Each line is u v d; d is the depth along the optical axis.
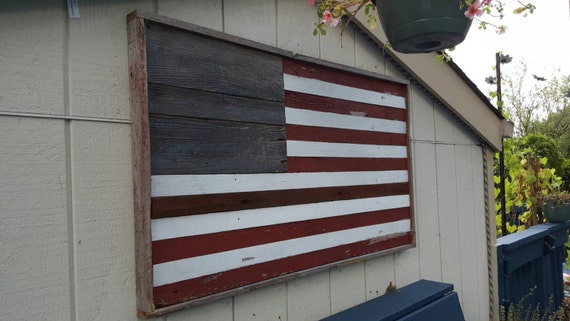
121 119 1.40
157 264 1.40
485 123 3.20
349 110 2.13
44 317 1.22
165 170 1.43
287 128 1.84
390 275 2.41
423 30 1.58
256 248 1.70
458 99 2.92
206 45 1.57
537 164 5.21
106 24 1.37
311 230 1.91
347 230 2.08
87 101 1.32
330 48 2.18
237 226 1.63
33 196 1.21
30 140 1.21
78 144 1.30
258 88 1.73
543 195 4.92
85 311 1.30
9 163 1.17
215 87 1.58
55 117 1.25
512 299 3.68
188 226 1.49
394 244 2.34
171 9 1.54
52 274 1.24
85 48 1.32
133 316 1.40
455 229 2.96
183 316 1.52
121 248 1.38
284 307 1.87
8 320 1.15
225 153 1.61
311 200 1.92
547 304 4.28
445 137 2.92
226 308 1.65
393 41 1.69
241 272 1.64
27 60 1.21
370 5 1.94
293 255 1.83
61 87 1.27
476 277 3.16
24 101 1.20
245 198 1.67
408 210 2.44
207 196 1.54
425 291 2.36
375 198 2.23
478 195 3.24
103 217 1.35
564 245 5.01
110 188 1.37
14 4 1.18
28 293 1.19
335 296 2.10
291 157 1.85
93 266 1.32
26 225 1.19
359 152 2.16
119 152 1.39
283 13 1.97
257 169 1.71
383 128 2.31
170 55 1.46
